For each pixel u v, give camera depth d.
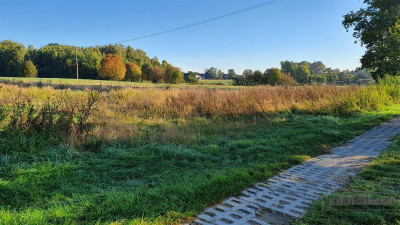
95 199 3.19
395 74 23.64
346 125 9.28
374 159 5.04
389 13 24.12
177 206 3.03
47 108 6.48
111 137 6.28
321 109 12.20
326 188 3.76
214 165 4.91
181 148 5.78
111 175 4.25
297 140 6.84
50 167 4.32
